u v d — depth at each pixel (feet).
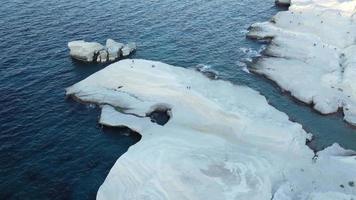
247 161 183.62
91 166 192.34
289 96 239.50
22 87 246.47
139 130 210.18
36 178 185.16
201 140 197.67
